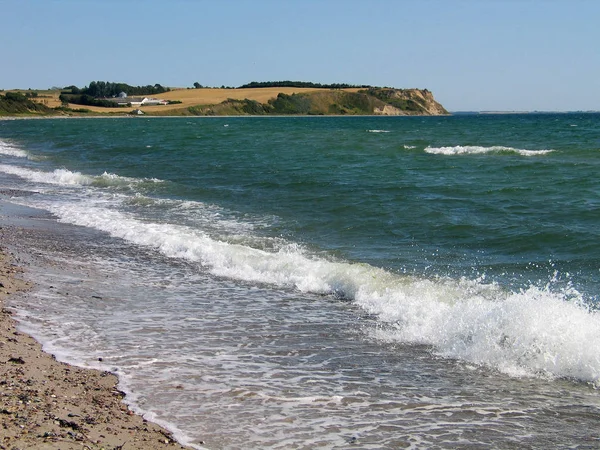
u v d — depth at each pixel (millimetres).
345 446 5492
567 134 63688
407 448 5484
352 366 7441
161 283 11125
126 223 16344
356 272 11133
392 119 167375
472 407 6363
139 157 37812
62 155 39562
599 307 9398
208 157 36750
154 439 5434
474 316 8648
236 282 11320
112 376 6812
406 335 8578
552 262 12344
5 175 27641
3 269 11352
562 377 7211
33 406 5789
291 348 8000
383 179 25172
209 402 6293
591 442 5648
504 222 16156
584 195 20375
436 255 13172
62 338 7977
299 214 17953
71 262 12359
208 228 16000
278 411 6156
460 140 53094
